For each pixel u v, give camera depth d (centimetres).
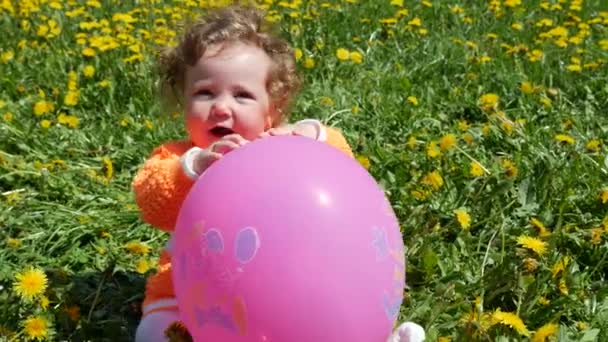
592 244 213
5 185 247
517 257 200
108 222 229
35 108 270
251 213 157
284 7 390
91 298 199
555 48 347
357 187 160
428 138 262
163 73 191
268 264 154
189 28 186
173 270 164
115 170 258
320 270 154
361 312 156
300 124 187
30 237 224
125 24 349
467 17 395
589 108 286
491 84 306
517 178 237
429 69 320
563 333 182
